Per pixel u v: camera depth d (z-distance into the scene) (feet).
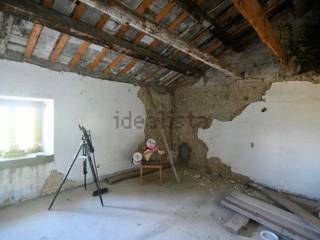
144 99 15.17
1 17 6.95
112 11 6.16
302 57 10.46
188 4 8.33
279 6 10.61
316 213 8.31
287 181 10.96
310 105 10.18
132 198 10.23
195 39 11.07
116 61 11.43
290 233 7.04
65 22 7.33
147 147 13.71
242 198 9.47
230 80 13.41
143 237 7.04
